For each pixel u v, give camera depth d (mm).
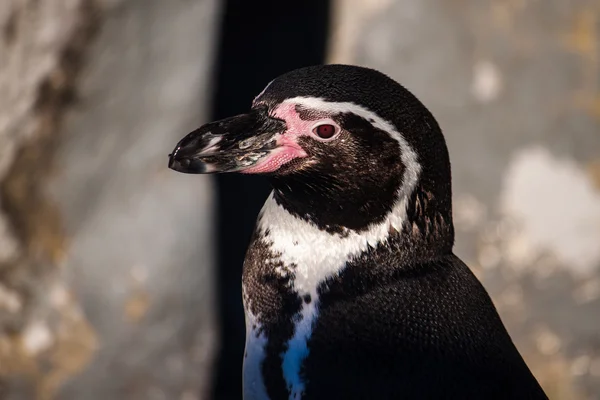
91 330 12953
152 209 12969
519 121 12930
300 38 13500
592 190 12852
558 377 13062
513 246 12977
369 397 6117
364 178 6617
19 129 12562
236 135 6762
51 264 12852
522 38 12969
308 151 6652
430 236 6754
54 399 12852
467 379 6172
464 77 13062
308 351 6395
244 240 13336
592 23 12906
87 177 12867
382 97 6582
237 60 13141
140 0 12469
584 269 12938
